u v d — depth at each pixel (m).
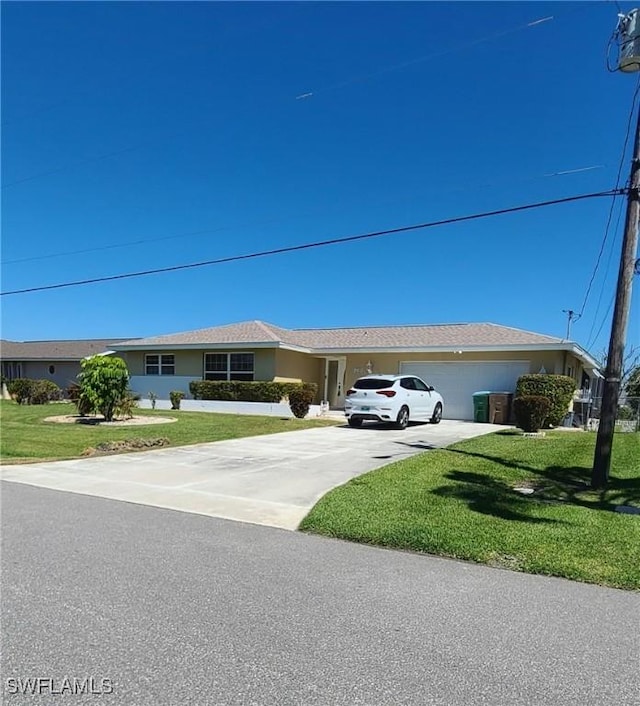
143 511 6.81
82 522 6.25
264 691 2.87
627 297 8.20
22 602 3.97
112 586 4.30
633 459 10.68
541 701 2.84
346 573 4.71
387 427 17.31
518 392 18.23
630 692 2.94
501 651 3.36
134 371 26.62
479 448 11.82
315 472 9.45
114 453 11.54
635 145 8.18
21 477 9.02
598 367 23.72
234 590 4.27
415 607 4.01
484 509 6.74
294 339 25.58
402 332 24.97
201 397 23.70
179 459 10.82
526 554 5.15
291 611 3.89
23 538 5.58
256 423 17.50
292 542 5.58
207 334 25.70
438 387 21.55
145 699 2.78
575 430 17.09
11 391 27.69
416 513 6.54
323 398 25.34
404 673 3.08
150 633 3.51
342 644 3.41
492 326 23.55
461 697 2.85
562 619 3.85
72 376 34.94
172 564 4.84
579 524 6.12
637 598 4.25
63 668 3.07
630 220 8.20
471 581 4.57
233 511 6.84
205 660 3.18
